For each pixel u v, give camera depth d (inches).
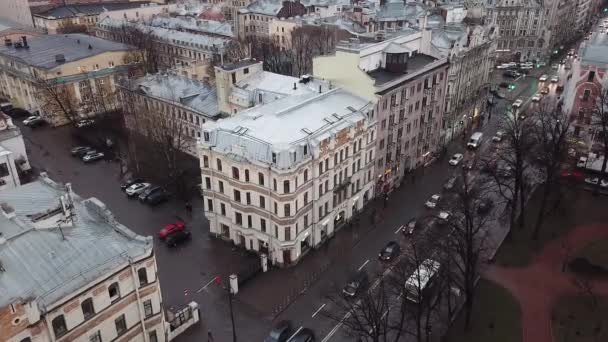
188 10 7598.4
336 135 2684.5
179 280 2534.5
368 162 3117.6
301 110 2837.1
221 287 2484.0
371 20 6067.9
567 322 2262.6
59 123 4515.3
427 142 3826.3
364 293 2193.7
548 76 6156.5
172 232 2876.5
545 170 3174.2
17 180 2947.8
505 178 3083.2
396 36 3602.4
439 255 2283.5
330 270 2625.5
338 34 5113.2
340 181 2871.6
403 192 3467.0
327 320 2288.4
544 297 2423.7
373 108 3002.0
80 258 1720.0
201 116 3693.4
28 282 1599.4
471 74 4308.6
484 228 2972.4
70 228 1830.7
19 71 4638.3
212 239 2886.3
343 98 3073.3
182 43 5821.9
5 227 1780.3
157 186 3373.5
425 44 3782.0
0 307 1428.4
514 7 6663.4
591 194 3348.9
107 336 1791.3
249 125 2652.6
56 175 3624.5
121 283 1780.3
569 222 3038.9
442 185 3545.8
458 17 5482.3
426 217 3011.8
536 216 3100.4
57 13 7017.7
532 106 5017.2
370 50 3253.0
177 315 2178.9
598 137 3597.4
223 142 2596.0
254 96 3459.6
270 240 2610.7
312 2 7170.3
